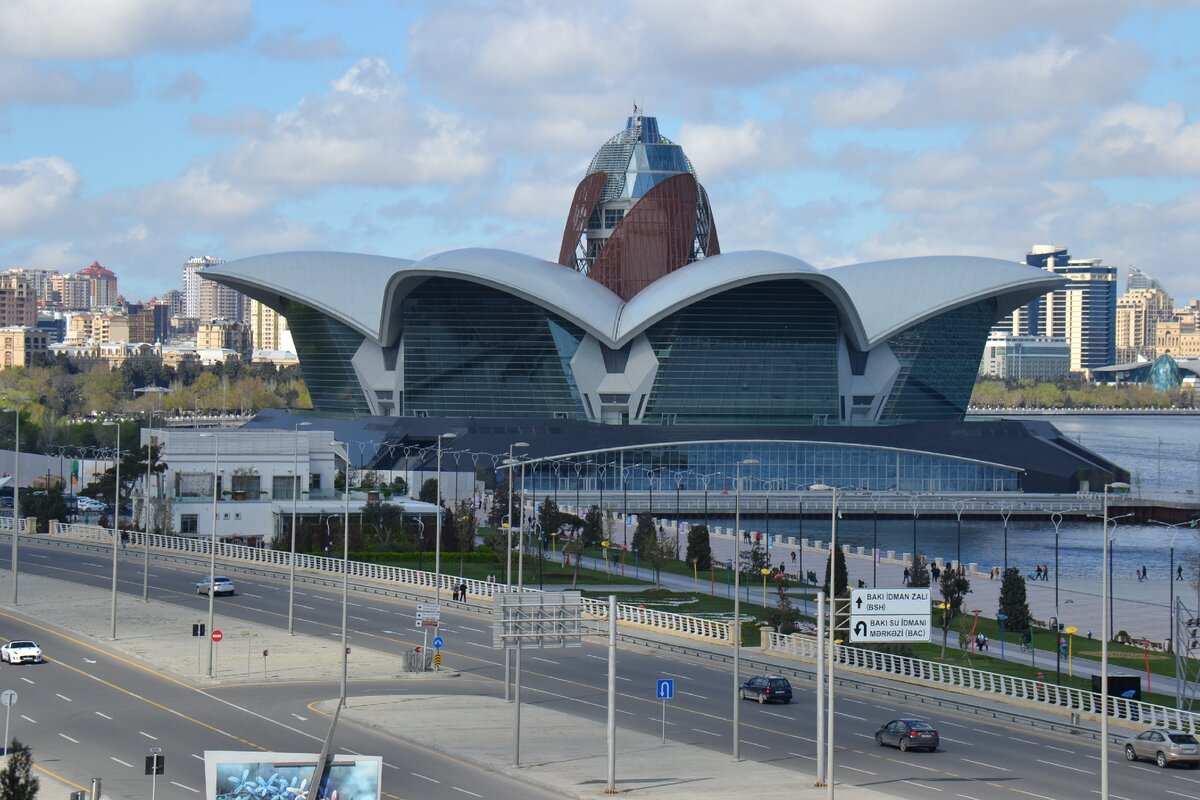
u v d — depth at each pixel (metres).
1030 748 71.25
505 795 59.19
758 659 96.94
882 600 62.12
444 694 81.94
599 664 93.62
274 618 106.44
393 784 60.41
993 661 98.50
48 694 79.50
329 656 92.44
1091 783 63.06
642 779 61.97
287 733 70.31
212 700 78.44
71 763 63.66
